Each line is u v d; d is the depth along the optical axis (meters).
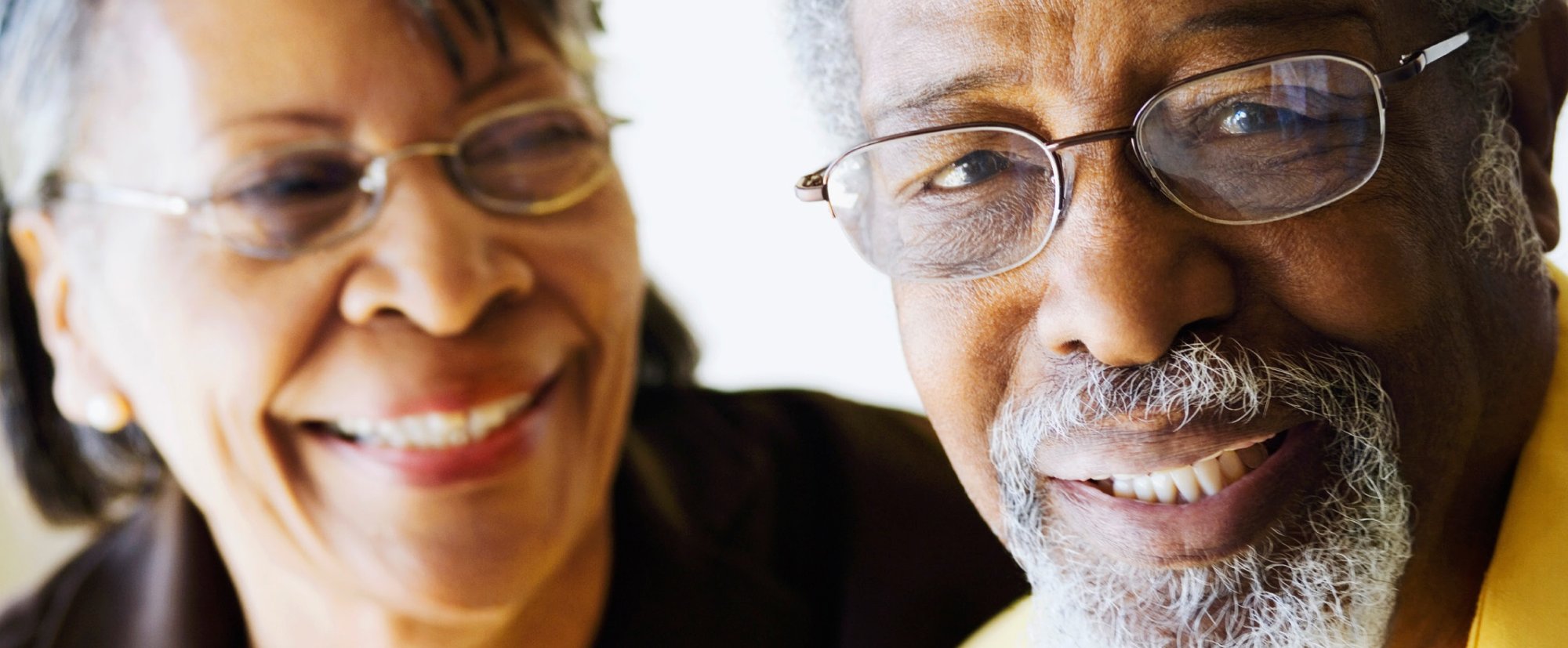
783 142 1.20
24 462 1.71
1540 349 1.05
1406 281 0.94
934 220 1.04
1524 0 1.00
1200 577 0.97
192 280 1.35
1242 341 0.94
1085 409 0.97
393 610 1.54
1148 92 0.93
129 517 1.78
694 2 2.55
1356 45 0.92
